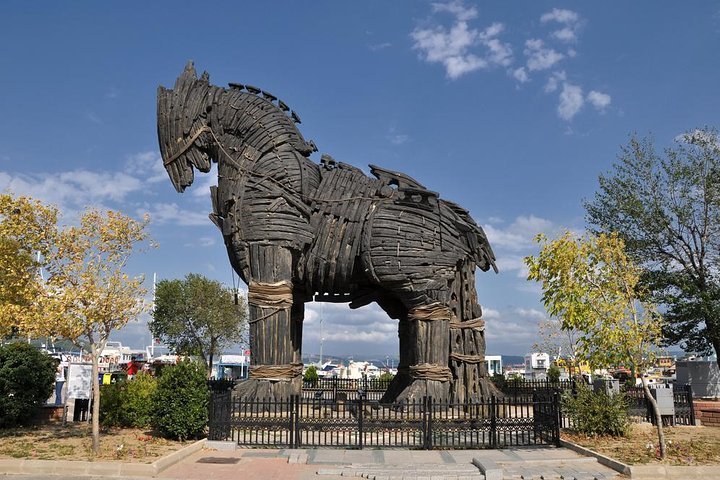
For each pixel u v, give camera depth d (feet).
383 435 40.57
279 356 46.11
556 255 41.70
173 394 41.39
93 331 37.83
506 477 32.19
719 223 76.79
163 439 41.57
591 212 84.43
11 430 44.80
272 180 48.26
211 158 51.08
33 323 36.37
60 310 36.11
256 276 47.09
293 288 52.60
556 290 42.29
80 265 37.47
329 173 51.60
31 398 46.93
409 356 50.57
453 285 53.88
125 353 216.74
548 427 41.50
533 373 127.65
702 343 77.82
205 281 136.46
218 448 38.88
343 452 38.06
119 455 34.99
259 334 46.21
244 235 47.70
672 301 76.02
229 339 140.15
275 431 40.45
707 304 73.51
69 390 51.62
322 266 49.01
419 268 48.37
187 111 49.98
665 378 111.45
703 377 76.54
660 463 34.04
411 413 45.80
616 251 40.63
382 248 48.39
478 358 53.36
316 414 49.85
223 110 49.88
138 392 48.49
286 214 47.88
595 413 43.27
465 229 52.54
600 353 39.50
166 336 134.82
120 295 38.19
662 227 78.89
